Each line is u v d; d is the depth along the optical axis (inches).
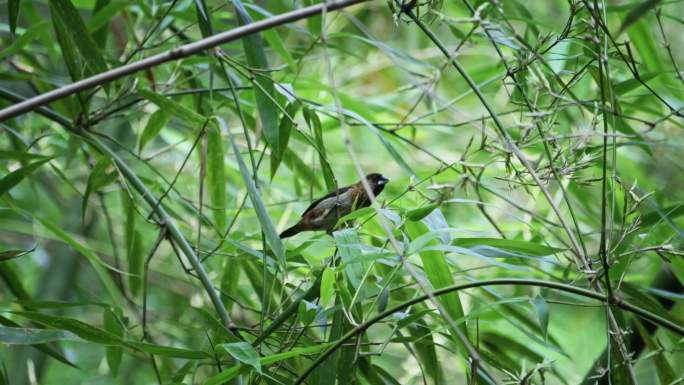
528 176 268.5
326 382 253.1
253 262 342.6
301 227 333.4
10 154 299.9
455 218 418.6
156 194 378.6
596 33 227.3
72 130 307.6
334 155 493.7
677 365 363.6
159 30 347.9
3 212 284.5
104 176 304.0
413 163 454.0
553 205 230.5
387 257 231.9
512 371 304.2
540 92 265.7
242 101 348.5
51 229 268.4
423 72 475.5
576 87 375.6
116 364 304.5
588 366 456.8
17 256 252.7
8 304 391.5
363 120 286.5
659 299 336.8
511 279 221.0
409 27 498.9
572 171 237.3
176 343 392.8
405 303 222.8
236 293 328.8
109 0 335.3
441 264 256.2
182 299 466.9
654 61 347.3
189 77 346.3
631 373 235.1
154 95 293.0
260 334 256.7
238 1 286.5
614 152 241.9
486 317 336.8
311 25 358.3
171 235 286.4
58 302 281.3
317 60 452.1
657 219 302.2
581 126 281.6
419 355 316.2
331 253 320.2
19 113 232.2
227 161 397.1
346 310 238.5
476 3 310.0
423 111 491.8
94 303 286.0
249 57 280.8
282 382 271.7
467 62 514.3
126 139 473.1
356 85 492.1
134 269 373.7
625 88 315.3
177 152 475.5
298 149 488.4
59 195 471.8
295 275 350.3
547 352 425.1
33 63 381.4
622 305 223.8
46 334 245.1
